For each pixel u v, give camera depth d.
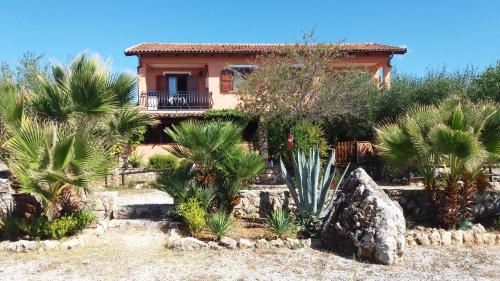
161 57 23.56
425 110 9.39
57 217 8.39
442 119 8.98
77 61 9.85
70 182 7.82
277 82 16.16
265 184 14.88
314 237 8.40
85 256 7.49
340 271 6.67
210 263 7.07
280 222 8.49
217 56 23.64
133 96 10.71
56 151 7.57
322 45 17.09
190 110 22.73
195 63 23.77
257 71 16.73
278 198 10.38
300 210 8.95
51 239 8.29
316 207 8.78
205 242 8.19
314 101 16.70
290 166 15.69
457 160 8.86
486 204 9.91
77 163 7.78
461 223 9.14
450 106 9.26
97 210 10.04
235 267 6.86
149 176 16.73
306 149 15.50
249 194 10.42
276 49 19.12
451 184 9.05
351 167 17.66
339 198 8.40
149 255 7.55
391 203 7.63
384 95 19.44
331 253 7.63
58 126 8.62
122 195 14.02
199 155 9.35
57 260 7.27
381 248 7.02
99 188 15.50
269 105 16.41
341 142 18.84
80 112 9.52
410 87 19.53
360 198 7.76
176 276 6.44
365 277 6.39
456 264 7.06
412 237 8.33
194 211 8.77
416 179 15.17
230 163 9.48
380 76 23.95
